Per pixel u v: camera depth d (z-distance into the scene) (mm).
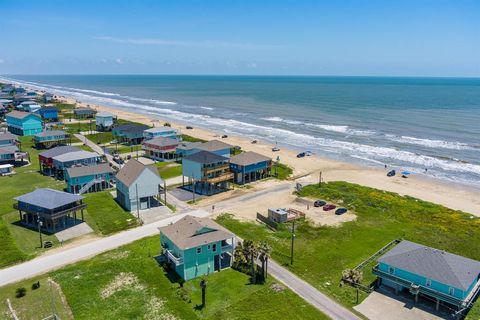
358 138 154375
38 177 97812
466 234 67000
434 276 46844
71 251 58906
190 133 162125
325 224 71000
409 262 49594
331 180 99500
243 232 66500
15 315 43906
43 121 172875
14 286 49562
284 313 44906
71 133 153500
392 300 48438
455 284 45031
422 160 121000
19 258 56375
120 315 43844
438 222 72250
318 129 176250
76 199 68875
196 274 52656
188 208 78000
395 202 81750
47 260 56188
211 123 196625
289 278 52719
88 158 98438
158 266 54688
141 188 75125
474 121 186625
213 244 53188
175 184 94000
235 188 92062
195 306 45875
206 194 87312
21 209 68312
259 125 190125
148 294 48031
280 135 162750
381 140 149875
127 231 66188
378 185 96250
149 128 141875
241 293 48781
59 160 95688
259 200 83875
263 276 52188
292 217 72062
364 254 60062
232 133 166875
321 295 48938
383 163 118250
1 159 106625
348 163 117875
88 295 47625
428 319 44594
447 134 157875
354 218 74000
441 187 95750
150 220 71188
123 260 56031
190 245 51281
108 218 71375
